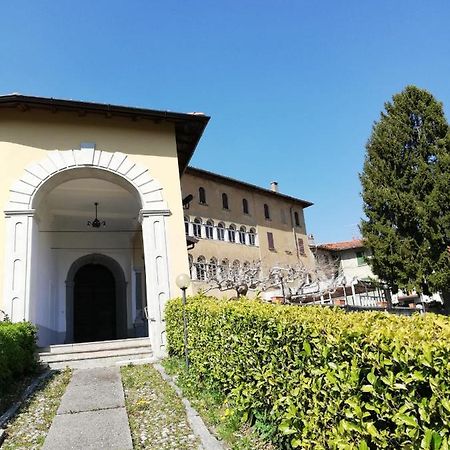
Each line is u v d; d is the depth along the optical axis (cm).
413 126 2106
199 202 2959
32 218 1002
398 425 221
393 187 2069
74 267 1582
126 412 566
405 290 1952
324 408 298
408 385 221
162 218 1080
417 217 1959
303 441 310
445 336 227
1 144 1026
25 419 555
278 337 378
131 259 1672
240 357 478
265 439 407
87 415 560
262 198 3584
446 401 194
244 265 2706
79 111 1075
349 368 266
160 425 509
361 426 247
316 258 3731
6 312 924
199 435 459
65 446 452
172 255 1062
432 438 199
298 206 4006
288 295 1862
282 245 3609
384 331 249
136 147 1120
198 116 1134
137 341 1053
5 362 669
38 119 1066
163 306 1023
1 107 1044
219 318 561
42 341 1207
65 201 1448
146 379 762
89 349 1011
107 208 1555
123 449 438
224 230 3100
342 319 319
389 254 2022
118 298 1641
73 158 1062
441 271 1872
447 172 1930
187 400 596
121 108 1079
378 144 2156
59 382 780
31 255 980
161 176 1115
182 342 835
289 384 353
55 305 1482
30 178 1023
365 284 2222
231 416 477
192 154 1311
